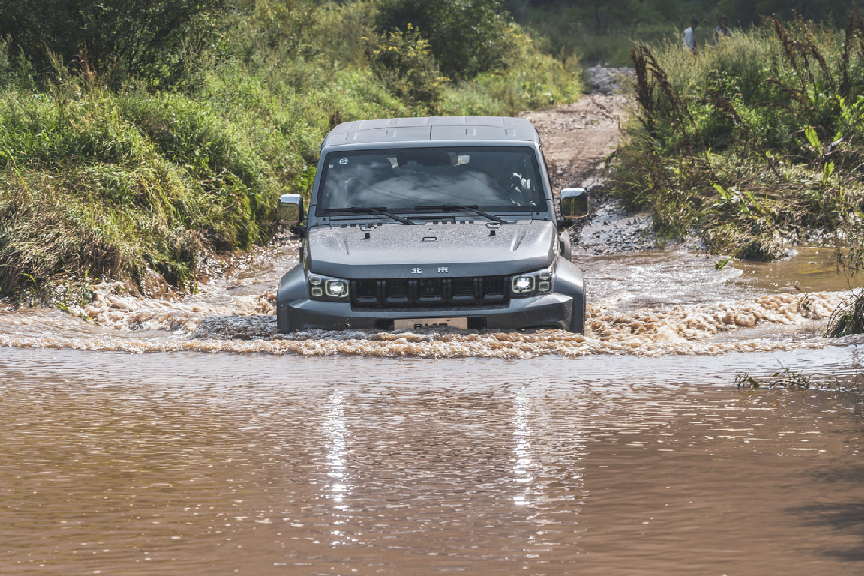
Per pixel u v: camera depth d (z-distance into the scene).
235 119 46.38
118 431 12.81
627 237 38.12
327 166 23.50
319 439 12.34
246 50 65.00
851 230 31.84
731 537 8.38
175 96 44.22
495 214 22.67
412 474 10.67
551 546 8.22
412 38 86.75
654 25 168.38
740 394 14.76
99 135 35.38
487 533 8.61
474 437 12.34
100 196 32.34
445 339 19.42
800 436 12.07
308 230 22.73
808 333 20.97
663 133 46.81
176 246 31.69
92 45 46.78
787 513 9.05
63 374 17.09
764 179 39.31
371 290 20.41
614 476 10.44
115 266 28.56
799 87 49.00
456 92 90.12
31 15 45.62
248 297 28.94
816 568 7.61
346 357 18.75
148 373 17.16
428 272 20.22
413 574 7.60
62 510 9.39
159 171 35.47
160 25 48.44
